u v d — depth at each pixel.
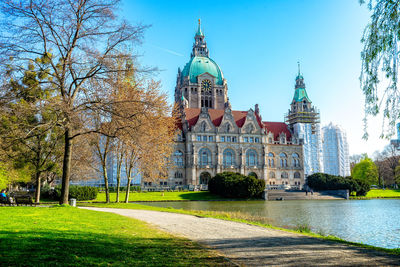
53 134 46.94
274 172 147.88
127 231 22.55
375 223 45.62
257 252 16.98
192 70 172.88
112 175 148.00
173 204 76.19
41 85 35.19
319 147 167.12
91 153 62.50
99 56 33.94
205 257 15.41
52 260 13.04
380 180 175.38
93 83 35.28
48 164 48.75
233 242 19.83
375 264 14.70
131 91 47.47
